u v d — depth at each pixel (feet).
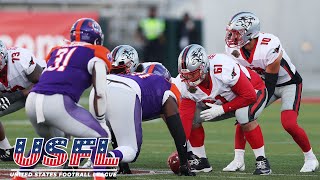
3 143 93.04
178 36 219.61
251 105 80.48
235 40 84.79
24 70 87.92
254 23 84.53
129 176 79.05
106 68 70.90
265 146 113.39
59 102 68.69
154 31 218.38
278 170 86.28
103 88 69.67
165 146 112.78
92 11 216.33
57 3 222.28
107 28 216.54
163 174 81.10
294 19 234.38
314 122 151.84
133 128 74.74
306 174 82.84
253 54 85.20
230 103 79.05
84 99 197.98
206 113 78.95
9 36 199.00
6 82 88.33
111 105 74.38
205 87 79.15
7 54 87.20
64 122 69.10
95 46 70.74
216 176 79.97
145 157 98.78
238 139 86.38
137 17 229.66
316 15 234.58
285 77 87.25
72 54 70.49
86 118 69.41
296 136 86.38
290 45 235.20
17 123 149.48
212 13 232.12
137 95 75.31
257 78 82.89
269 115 171.22
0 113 92.58
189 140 83.87
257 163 82.23
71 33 72.64
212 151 107.34
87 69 70.23
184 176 79.30
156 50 218.38
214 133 134.31
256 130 81.66
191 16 231.71
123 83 75.20
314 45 236.02
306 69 238.89
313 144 115.03
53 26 200.75
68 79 69.46
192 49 77.15
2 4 219.41
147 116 77.66
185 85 79.66
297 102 87.76
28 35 199.72
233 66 78.69
